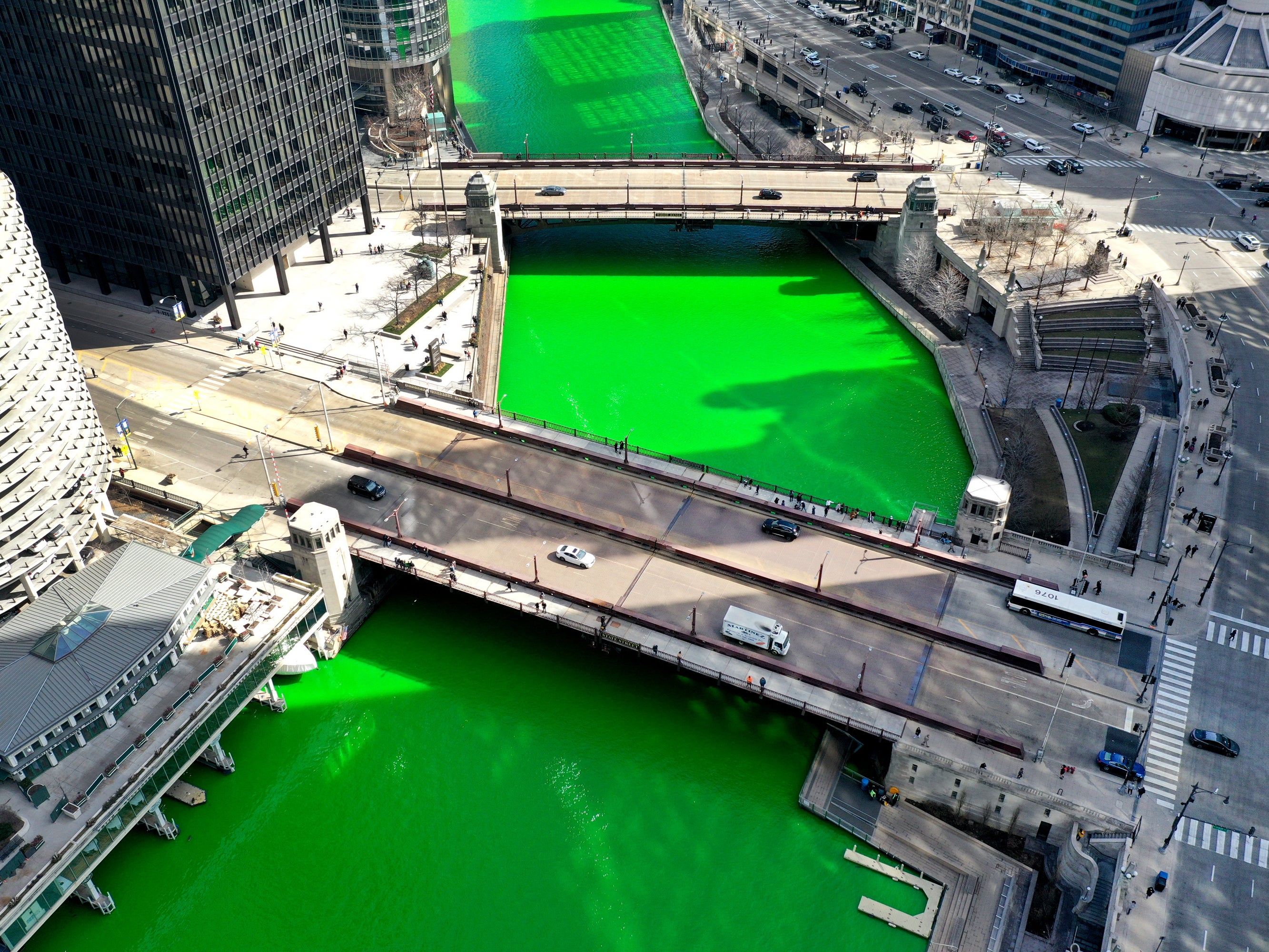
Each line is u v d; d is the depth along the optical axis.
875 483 161.38
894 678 122.12
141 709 116.00
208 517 143.88
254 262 180.00
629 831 116.69
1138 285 191.50
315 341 179.50
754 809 118.50
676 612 130.75
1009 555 138.62
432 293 189.88
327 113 186.00
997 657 124.12
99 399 166.25
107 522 144.00
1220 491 149.12
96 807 106.50
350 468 153.62
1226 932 100.56
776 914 109.38
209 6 155.88
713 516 144.88
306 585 130.88
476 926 109.25
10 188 129.88
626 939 107.81
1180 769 113.19
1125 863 103.94
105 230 180.75
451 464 153.75
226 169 167.88
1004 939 105.19
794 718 127.44
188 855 115.56
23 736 105.62
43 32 158.75
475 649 136.62
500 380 184.00
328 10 178.62
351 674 134.00
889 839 114.88
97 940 108.62
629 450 162.00
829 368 188.25
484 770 122.88
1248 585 134.88
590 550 139.75
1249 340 179.75
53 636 112.94
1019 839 114.88
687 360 190.50
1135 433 161.25
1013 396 172.50
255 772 123.44
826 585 133.62
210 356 176.75
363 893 112.06
